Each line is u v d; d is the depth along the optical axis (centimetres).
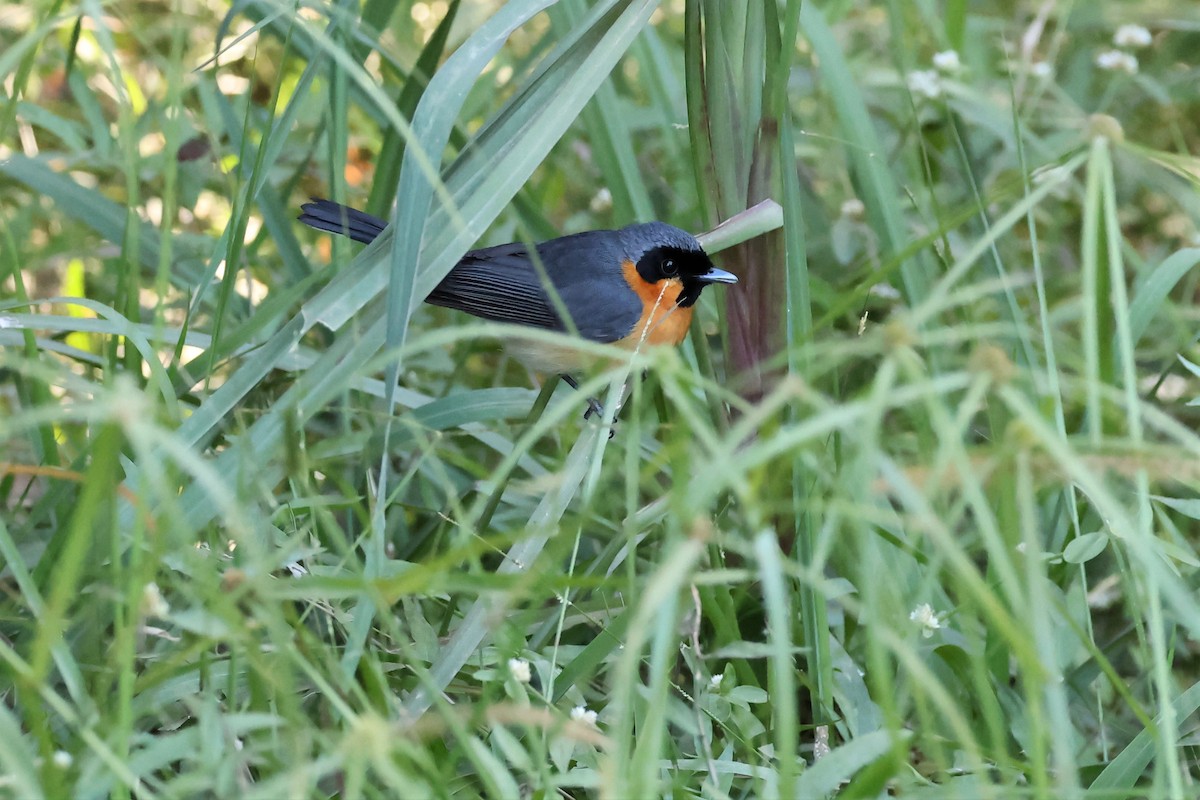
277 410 572
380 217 818
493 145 657
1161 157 561
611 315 875
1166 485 749
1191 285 937
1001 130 980
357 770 351
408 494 801
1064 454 358
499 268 886
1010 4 1329
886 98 1097
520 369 1005
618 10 673
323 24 948
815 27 831
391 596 423
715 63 662
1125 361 497
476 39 606
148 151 1113
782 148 668
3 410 818
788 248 668
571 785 459
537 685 608
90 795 397
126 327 589
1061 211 1062
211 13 1235
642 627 338
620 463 622
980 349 371
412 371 930
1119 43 1058
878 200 802
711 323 1001
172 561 509
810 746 621
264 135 651
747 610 686
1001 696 613
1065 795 369
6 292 891
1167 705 436
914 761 603
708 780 497
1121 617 754
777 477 446
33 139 995
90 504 347
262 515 571
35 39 468
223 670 511
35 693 396
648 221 812
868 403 362
